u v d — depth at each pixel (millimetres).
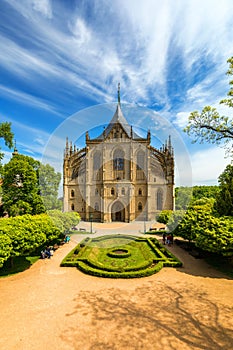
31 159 50719
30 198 41438
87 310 14812
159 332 12234
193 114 26234
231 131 25672
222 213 27203
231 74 24250
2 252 19172
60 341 11438
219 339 11602
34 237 22984
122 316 14016
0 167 41656
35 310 14859
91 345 11117
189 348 10891
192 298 16719
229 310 14781
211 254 29047
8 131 40594
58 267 24219
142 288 18703
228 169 29234
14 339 11625
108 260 25203
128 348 10898
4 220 24328
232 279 20906
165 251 28891
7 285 19438
